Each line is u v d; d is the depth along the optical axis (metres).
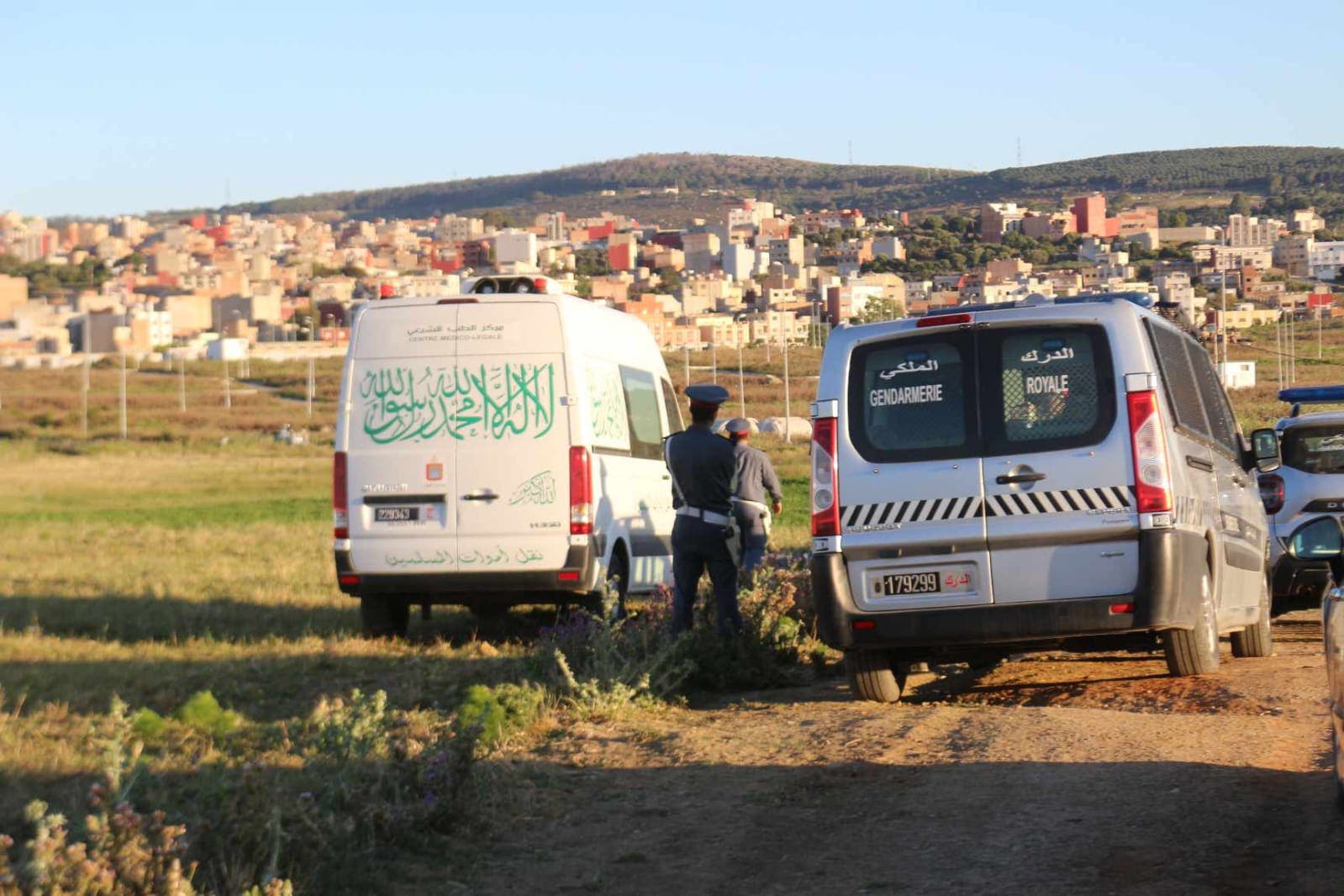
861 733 8.36
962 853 5.88
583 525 13.03
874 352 9.35
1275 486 14.21
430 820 6.43
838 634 9.30
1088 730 8.04
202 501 44.47
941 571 9.15
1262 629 11.68
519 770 7.59
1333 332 182.50
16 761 7.86
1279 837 5.83
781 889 5.59
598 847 6.30
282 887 5.19
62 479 55.47
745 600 12.31
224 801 5.80
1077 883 5.39
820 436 9.39
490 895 5.67
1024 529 9.01
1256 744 7.59
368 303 13.45
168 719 9.16
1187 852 5.69
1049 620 8.98
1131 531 8.88
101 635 13.98
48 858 4.73
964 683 10.80
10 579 20.00
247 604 16.84
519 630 14.73
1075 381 9.03
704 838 6.37
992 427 9.11
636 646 10.71
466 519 13.12
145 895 4.92
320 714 7.47
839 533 9.31
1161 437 8.88
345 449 13.34
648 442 15.09
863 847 6.07
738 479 14.81
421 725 8.63
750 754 7.99
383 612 13.66
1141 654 11.76
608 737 8.58
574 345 13.23
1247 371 104.69
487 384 13.19
